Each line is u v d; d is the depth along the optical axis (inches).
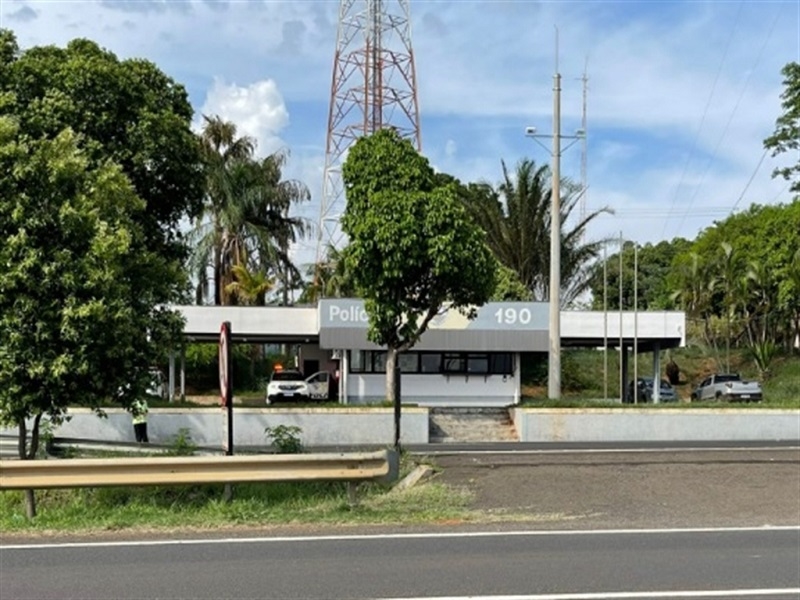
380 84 1777.8
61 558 354.9
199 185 818.2
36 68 698.2
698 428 995.9
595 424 998.4
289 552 364.2
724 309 2028.8
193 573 328.5
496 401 1451.8
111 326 530.6
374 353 1450.5
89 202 542.3
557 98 1133.7
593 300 2500.0
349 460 452.4
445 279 973.2
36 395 525.3
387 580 317.4
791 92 1882.4
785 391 1657.2
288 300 1881.2
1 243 523.5
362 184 975.6
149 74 821.2
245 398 1679.4
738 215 2272.4
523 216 1850.4
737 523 430.3
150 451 696.4
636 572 329.1
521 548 371.2
